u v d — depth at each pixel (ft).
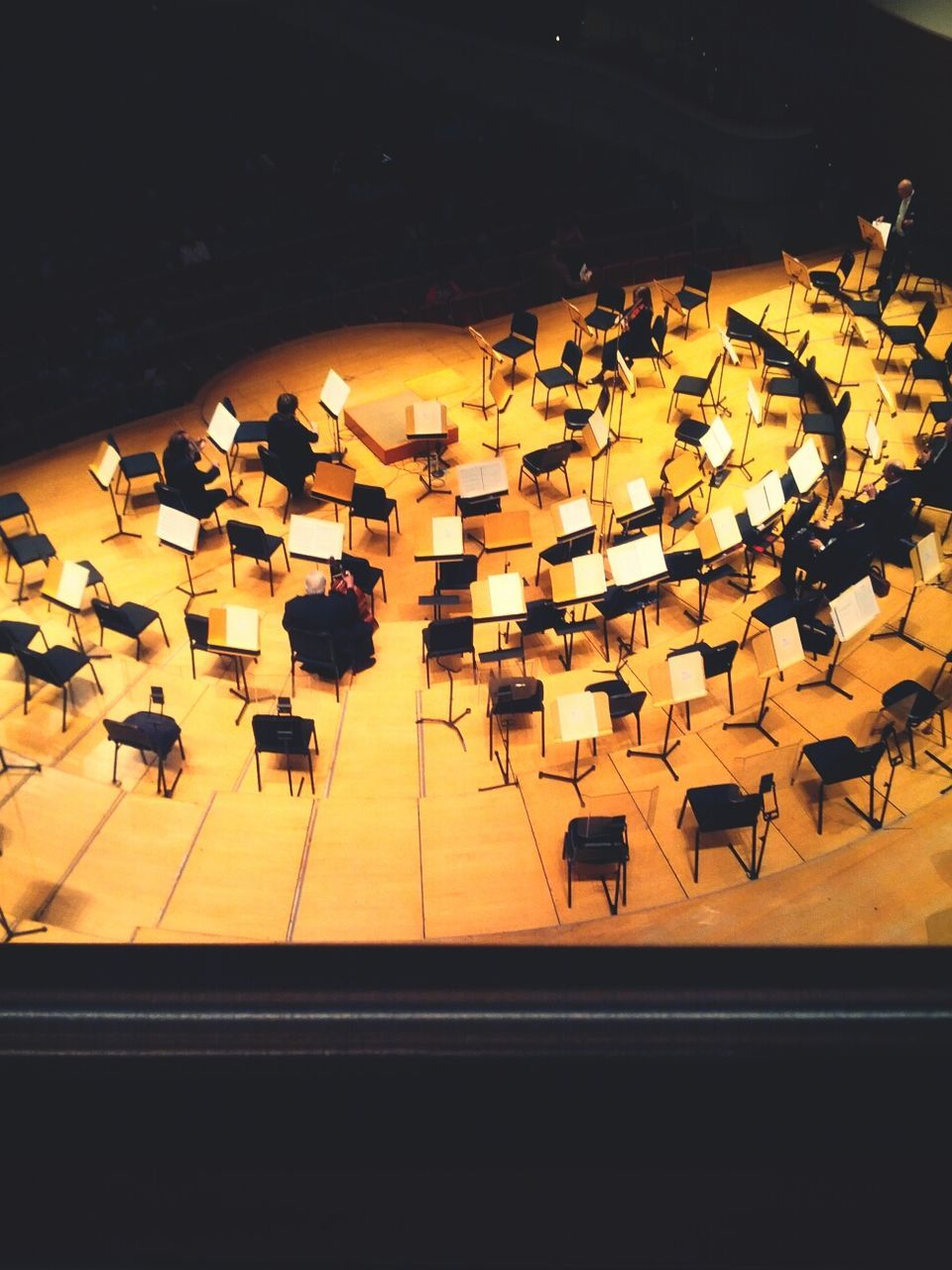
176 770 36.63
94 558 46.98
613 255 74.74
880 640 39.88
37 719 38.22
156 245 74.28
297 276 70.28
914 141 69.41
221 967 3.29
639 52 91.04
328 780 36.45
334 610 38.86
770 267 69.00
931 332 58.65
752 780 34.99
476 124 89.04
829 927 30.27
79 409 56.54
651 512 42.68
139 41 90.38
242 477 52.08
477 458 53.01
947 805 33.53
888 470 42.19
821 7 76.18
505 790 35.40
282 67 97.40
